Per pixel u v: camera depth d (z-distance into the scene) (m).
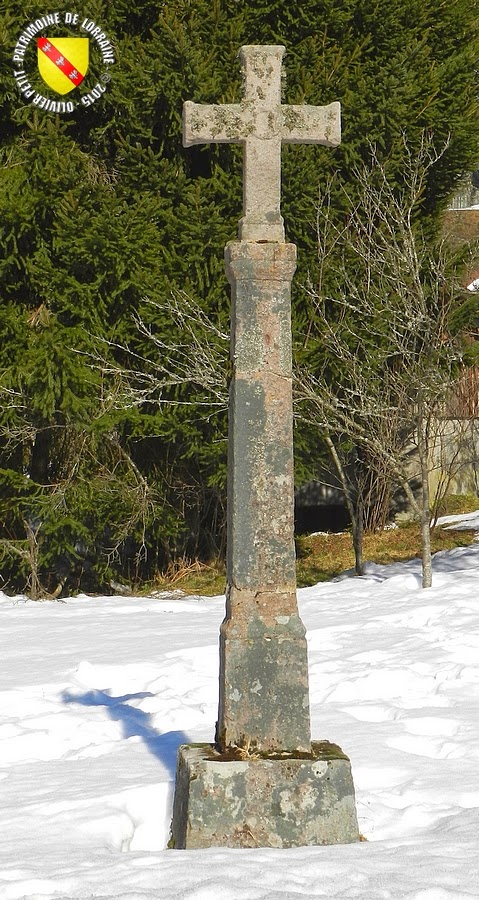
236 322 4.94
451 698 6.99
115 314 14.39
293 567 4.89
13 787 5.30
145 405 14.65
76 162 13.95
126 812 4.90
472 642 8.79
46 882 3.83
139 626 10.75
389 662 8.10
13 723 6.75
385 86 14.33
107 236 13.60
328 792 4.63
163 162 14.16
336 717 6.54
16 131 14.63
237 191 14.34
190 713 6.80
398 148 14.40
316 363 14.09
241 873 3.91
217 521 16.83
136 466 15.13
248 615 4.84
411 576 12.82
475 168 15.73
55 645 9.67
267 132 5.00
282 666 4.82
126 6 14.61
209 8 14.44
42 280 14.02
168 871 3.95
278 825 4.58
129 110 14.27
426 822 4.70
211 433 14.41
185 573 16.02
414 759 5.56
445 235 16.58
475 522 17.72
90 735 6.48
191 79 13.84
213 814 4.56
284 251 4.91
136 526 15.12
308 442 14.43
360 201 13.40
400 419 12.55
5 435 14.29
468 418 17.44
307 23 14.71
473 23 15.77
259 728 4.79
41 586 14.36
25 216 13.48
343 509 18.92
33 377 13.48
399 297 13.23
